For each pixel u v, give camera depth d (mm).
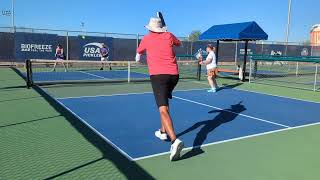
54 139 6359
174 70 5691
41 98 10742
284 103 10867
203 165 5230
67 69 22891
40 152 5633
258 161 5445
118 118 8180
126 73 20625
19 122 7566
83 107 9430
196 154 5715
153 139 6504
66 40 25141
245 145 6258
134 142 6293
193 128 7414
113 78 17453
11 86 13531
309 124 7988
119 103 10133
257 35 16781
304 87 15320
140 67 25844
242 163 5344
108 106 9641
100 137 6566
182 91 13062
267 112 9328
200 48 29562
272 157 5645
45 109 9031
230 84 15820
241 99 11469
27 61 13164
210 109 9547
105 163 5211
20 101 10164
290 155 5754
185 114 8820
